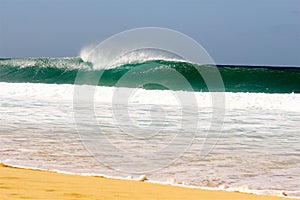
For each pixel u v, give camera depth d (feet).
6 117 42.16
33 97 65.72
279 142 32.91
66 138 31.19
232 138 34.14
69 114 45.19
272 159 26.53
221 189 18.12
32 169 19.07
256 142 32.65
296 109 60.13
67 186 14.05
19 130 34.19
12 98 63.93
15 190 12.57
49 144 28.73
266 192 18.26
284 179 21.67
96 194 12.94
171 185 17.42
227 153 28.07
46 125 37.24
